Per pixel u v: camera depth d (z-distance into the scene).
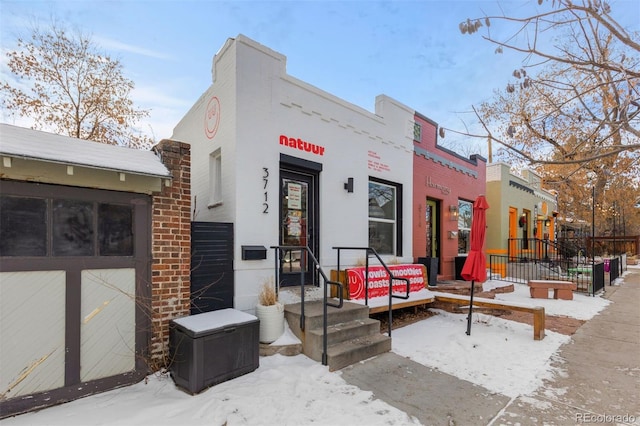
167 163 3.90
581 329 5.86
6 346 2.92
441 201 9.40
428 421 2.90
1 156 2.81
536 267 11.89
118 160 3.50
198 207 6.20
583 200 18.50
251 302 4.87
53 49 10.96
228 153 5.07
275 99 5.38
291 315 4.55
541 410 3.11
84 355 3.30
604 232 25.88
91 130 11.94
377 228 7.42
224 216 5.11
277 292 4.70
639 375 3.92
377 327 4.90
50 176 3.13
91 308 3.36
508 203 13.02
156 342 3.76
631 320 6.50
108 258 3.46
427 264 8.06
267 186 5.19
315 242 6.00
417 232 8.41
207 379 3.37
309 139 5.83
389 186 7.78
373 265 6.70
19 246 3.00
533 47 3.62
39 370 3.06
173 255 3.93
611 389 3.56
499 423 2.88
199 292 4.33
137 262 3.66
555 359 4.42
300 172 5.92
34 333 3.05
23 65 10.62
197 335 3.30
